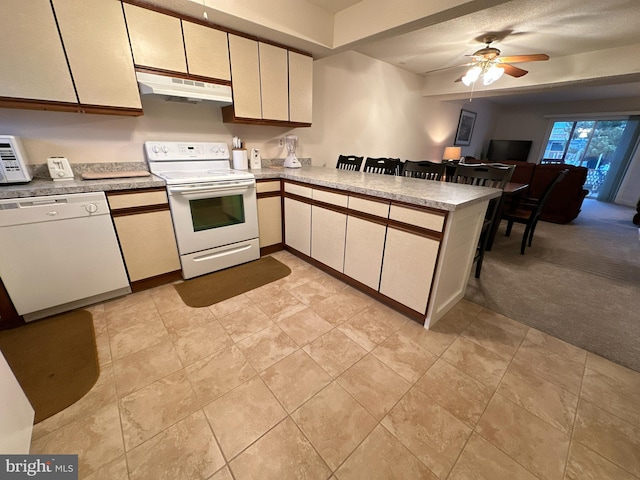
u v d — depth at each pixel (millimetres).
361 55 3617
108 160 2145
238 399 1254
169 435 1091
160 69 1914
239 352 1532
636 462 1033
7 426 913
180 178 2008
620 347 1644
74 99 1680
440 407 1239
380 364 1477
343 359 1504
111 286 1930
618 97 5758
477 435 1121
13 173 1600
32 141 1837
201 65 2064
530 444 1090
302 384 1341
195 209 2170
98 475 951
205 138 2586
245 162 2754
